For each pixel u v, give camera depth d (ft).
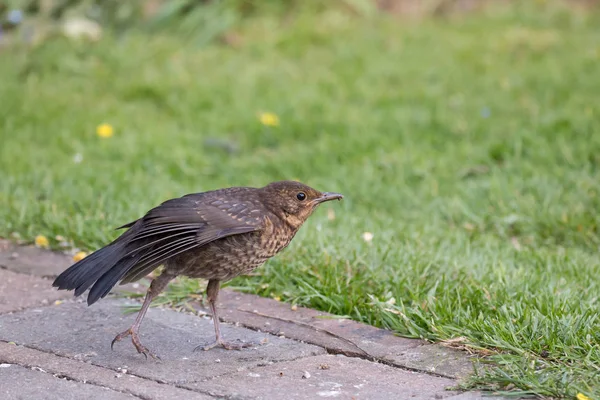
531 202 39.47
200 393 23.16
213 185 43.50
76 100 54.75
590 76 56.34
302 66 60.44
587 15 70.59
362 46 62.95
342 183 42.86
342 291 29.84
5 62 60.23
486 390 23.30
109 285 24.32
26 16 64.90
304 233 34.71
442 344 26.32
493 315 27.78
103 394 22.88
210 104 54.60
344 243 33.45
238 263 26.02
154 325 28.19
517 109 51.52
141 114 53.21
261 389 23.40
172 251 24.98
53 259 33.81
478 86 55.83
